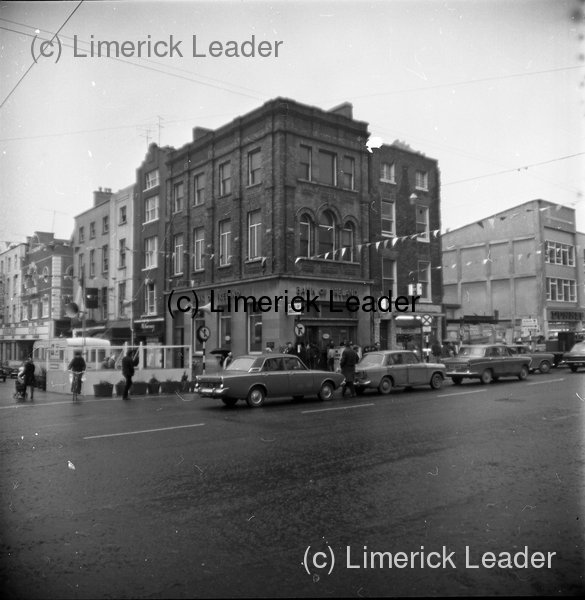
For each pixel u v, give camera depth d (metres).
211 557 4.40
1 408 15.62
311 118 25.41
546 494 5.97
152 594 3.78
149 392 19.86
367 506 5.66
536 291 37.06
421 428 10.37
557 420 11.06
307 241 25.14
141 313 32.88
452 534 4.83
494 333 34.94
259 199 25.25
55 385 21.89
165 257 30.98
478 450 8.30
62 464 7.70
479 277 40.38
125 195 35.41
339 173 26.41
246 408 14.41
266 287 24.42
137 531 4.99
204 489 6.35
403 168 29.72
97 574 4.09
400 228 29.27
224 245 27.47
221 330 27.14
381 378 17.69
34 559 4.37
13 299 49.81
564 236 39.09
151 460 7.90
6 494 6.19
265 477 6.87
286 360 15.70
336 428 10.57
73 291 40.22
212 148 28.06
